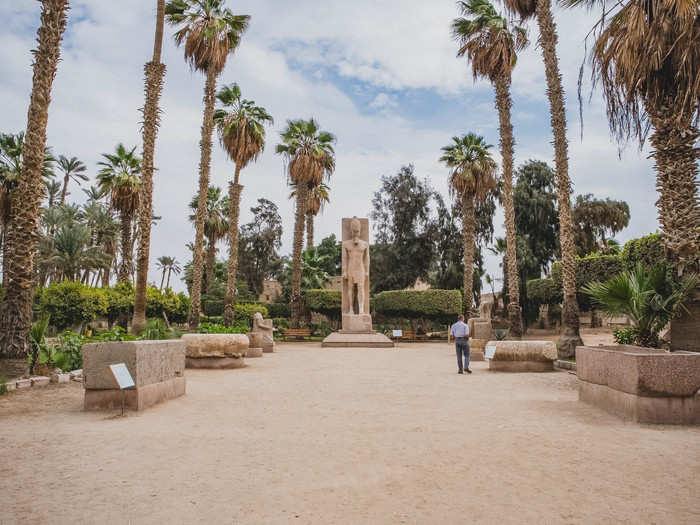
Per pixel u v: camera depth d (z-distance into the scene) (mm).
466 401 8336
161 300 29125
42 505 3672
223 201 46094
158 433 5879
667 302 9414
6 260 9961
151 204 18516
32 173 10227
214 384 10312
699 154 9594
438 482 4195
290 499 3811
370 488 4055
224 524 3346
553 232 39438
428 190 40125
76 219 46469
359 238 28781
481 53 23328
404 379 11352
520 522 3379
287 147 31938
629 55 8680
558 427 6203
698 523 3344
